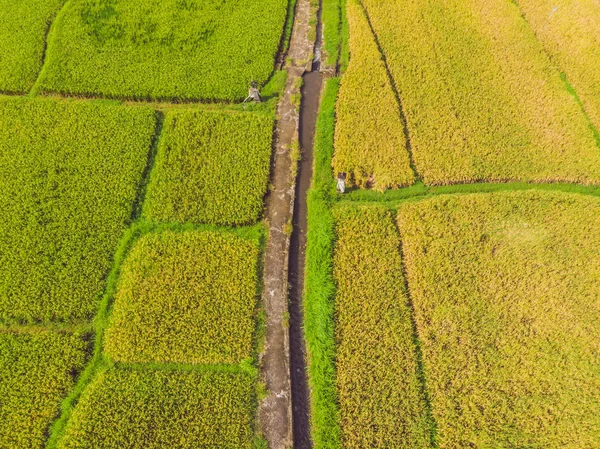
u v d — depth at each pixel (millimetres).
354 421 15617
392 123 22781
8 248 18969
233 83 24297
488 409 15781
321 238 19172
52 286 18078
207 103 24219
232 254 18906
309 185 21406
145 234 19688
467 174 21203
